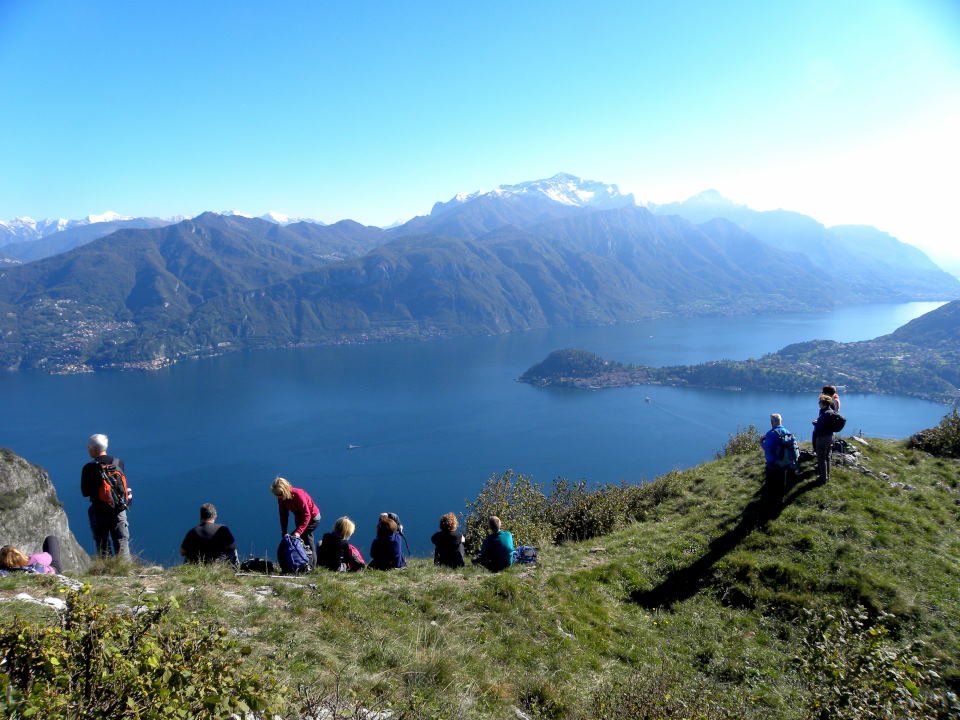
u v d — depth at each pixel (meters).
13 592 6.49
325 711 5.20
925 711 6.21
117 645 3.71
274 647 6.58
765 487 15.10
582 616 9.94
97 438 9.38
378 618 8.12
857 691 6.22
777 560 11.73
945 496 14.45
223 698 3.52
